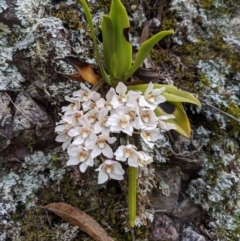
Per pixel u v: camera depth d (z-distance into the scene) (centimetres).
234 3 35
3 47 28
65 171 29
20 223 28
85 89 24
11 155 28
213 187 32
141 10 32
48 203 29
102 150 23
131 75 26
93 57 29
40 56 28
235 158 32
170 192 31
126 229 29
